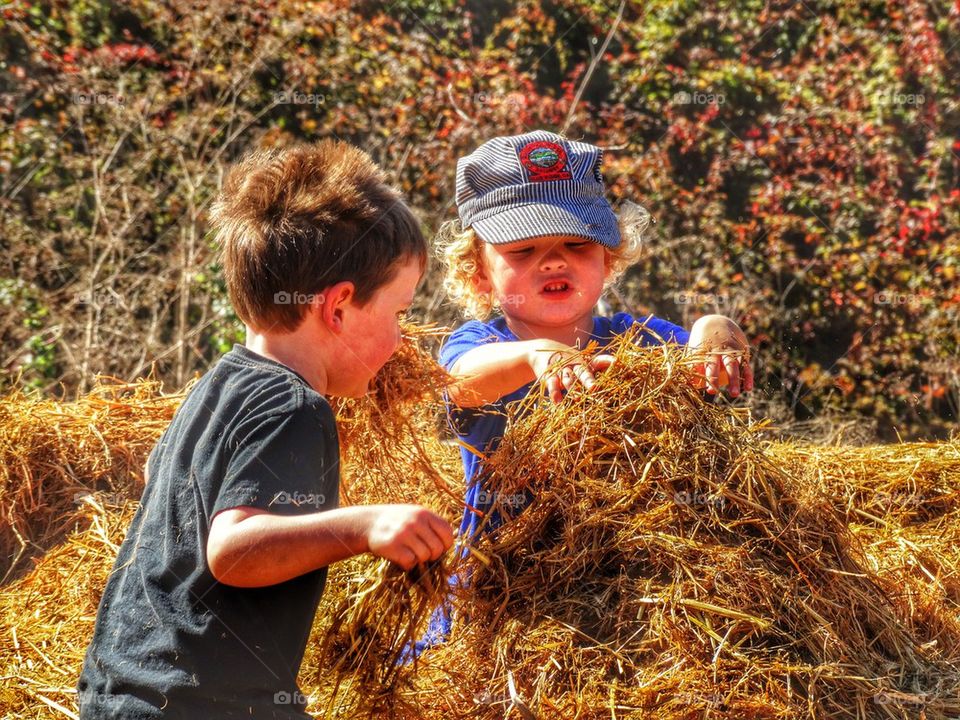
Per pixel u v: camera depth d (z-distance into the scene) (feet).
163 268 22.44
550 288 7.75
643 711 5.21
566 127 25.40
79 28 25.70
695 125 27.40
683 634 5.43
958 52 27.96
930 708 5.64
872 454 9.90
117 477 10.55
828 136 27.35
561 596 5.79
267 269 5.26
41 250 22.12
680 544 5.70
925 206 26.94
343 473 6.80
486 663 5.68
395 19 28.58
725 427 6.21
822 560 6.05
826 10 29.17
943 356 24.70
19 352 20.36
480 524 6.14
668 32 28.73
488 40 28.04
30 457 10.33
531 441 6.15
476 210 7.94
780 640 5.55
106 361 19.77
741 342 7.27
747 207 27.32
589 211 7.75
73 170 24.31
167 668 4.73
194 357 21.71
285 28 25.30
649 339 8.08
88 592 8.00
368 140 25.44
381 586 5.21
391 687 5.30
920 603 7.00
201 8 24.95
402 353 6.55
